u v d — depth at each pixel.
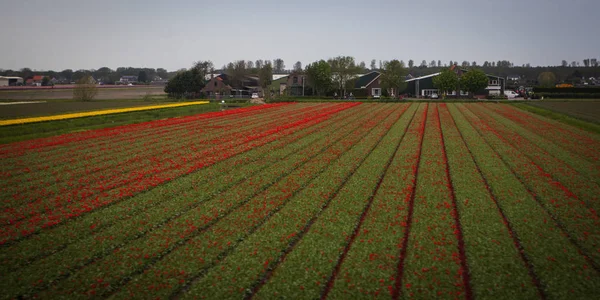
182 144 33.12
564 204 16.73
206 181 21.11
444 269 11.25
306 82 119.12
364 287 10.38
